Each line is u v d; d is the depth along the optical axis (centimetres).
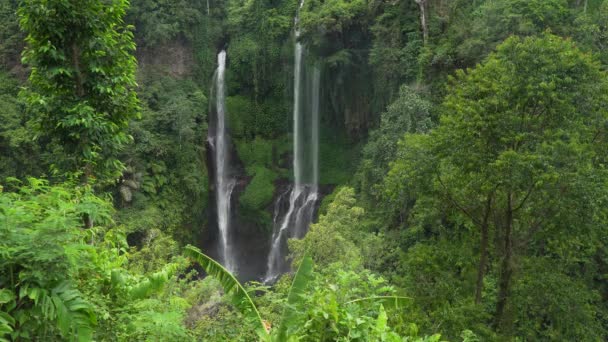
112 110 916
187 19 3656
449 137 1455
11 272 437
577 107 1397
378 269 2034
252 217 3778
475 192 1466
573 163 1273
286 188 3841
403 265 1691
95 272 579
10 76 3231
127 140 943
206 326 908
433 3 2991
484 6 2700
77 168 858
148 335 622
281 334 604
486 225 1500
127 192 2980
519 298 1434
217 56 3934
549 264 1482
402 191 1620
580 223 1342
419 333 1304
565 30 2459
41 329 471
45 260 441
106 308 549
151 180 3159
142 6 3469
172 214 3209
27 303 460
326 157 3784
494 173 1327
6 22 3272
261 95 3900
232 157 3912
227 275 686
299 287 642
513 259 1452
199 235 3631
